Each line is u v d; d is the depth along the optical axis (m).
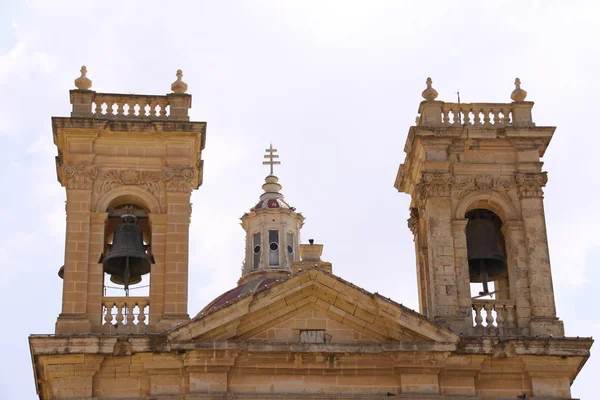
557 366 38.84
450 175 41.75
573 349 38.78
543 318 40.09
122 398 37.56
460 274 40.66
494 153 42.47
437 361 38.25
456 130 42.22
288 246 53.88
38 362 37.88
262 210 53.91
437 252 40.84
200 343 37.75
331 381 38.12
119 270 41.50
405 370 38.19
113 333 38.59
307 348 38.09
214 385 37.59
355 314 38.84
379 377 38.28
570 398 38.62
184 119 42.03
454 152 42.31
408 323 38.44
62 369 37.62
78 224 40.31
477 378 38.56
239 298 38.25
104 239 40.75
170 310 39.41
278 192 55.62
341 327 38.94
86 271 39.72
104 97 42.50
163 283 39.84
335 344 38.22
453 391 38.28
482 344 38.50
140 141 41.62
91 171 41.00
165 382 37.75
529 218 41.56
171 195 40.91
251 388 37.84
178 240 40.34
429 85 43.59
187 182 41.12
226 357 37.78
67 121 41.16
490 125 42.66
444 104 43.31
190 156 41.59
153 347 37.69
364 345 38.25
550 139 42.62
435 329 38.44
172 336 37.72
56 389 37.47
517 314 40.31
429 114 43.03
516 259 41.03
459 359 38.47
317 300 38.97
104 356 37.69
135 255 40.53
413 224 44.22
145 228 42.53
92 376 37.69
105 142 41.50
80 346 37.62
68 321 38.84
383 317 38.53
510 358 38.78
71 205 40.53
